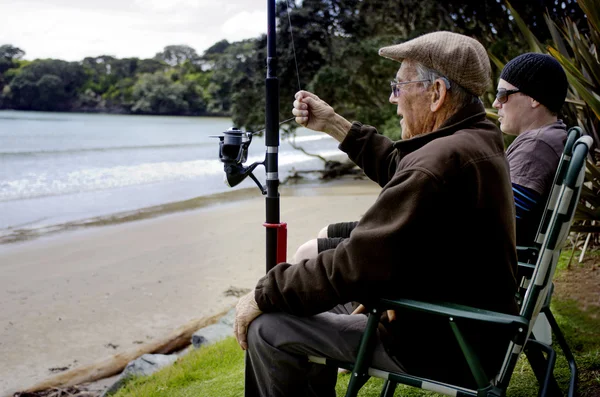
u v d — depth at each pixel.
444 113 1.62
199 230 11.61
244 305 1.72
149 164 27.09
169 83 89.12
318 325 1.62
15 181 20.81
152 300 7.06
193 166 26.17
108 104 88.50
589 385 2.24
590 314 2.97
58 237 11.45
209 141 43.91
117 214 14.05
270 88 1.90
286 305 1.59
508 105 2.26
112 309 6.77
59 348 5.66
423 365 1.55
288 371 1.67
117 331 6.07
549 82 2.17
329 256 1.53
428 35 1.65
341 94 18.12
